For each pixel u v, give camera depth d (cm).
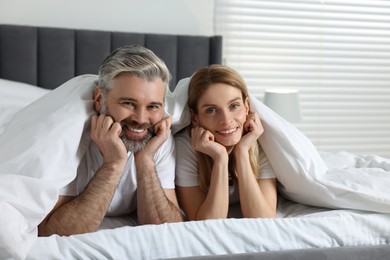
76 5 271
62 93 121
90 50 264
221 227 104
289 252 99
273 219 109
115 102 111
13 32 254
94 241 96
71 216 108
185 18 288
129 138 116
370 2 320
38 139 106
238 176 130
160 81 113
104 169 113
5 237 86
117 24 278
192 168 134
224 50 298
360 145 334
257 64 308
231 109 127
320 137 326
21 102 213
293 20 309
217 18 293
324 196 125
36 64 260
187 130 138
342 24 318
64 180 105
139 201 120
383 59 329
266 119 131
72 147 108
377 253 103
